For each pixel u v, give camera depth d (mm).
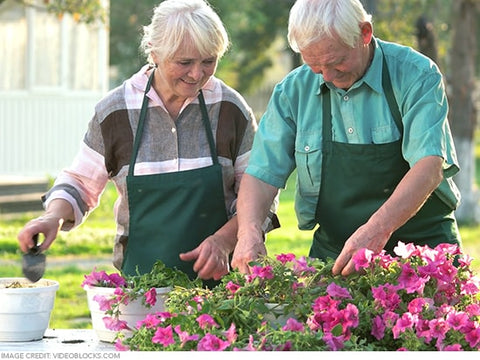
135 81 3398
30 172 14797
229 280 2816
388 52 3174
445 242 3320
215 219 3389
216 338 2443
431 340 2594
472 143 14367
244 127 3471
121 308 2965
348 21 2883
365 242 2855
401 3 14219
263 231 3336
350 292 2711
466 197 14336
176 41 3076
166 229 3363
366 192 3230
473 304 2729
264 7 25938
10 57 14578
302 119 3277
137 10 25219
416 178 3002
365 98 3178
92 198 3477
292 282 2719
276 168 3279
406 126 3121
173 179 3359
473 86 14266
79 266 9617
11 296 2996
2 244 10562
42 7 14844
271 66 30609
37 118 14867
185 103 3371
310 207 3383
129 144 3387
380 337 2596
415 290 2650
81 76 15727
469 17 14070
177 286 2879
